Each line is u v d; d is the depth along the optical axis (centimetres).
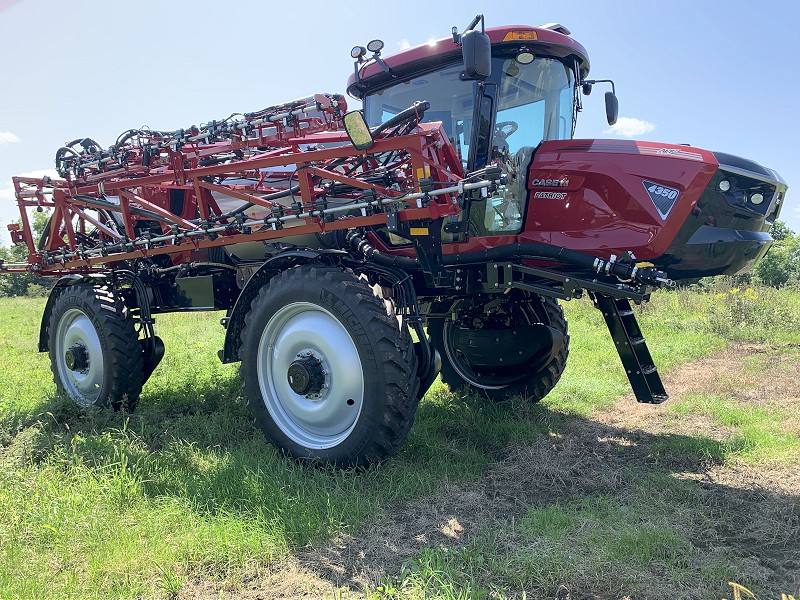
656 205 368
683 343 782
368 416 340
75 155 512
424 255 392
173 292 531
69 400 498
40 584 238
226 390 546
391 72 438
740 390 556
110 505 307
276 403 392
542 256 390
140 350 511
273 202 407
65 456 376
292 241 456
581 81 491
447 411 490
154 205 475
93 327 511
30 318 1357
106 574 247
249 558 260
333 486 332
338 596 233
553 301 526
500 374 529
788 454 386
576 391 565
